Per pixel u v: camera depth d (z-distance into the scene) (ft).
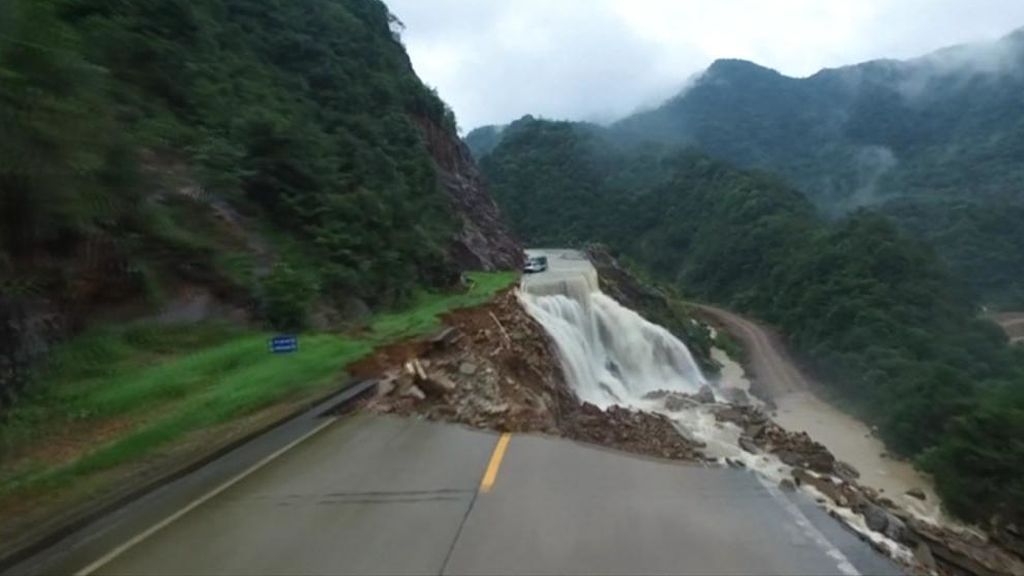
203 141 77.15
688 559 17.79
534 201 413.18
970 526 79.77
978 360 160.35
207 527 21.65
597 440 46.32
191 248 64.18
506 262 176.04
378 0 189.78
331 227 86.53
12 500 25.58
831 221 360.48
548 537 19.57
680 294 293.43
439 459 29.27
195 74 85.76
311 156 91.04
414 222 116.67
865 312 180.14
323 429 35.86
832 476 70.28
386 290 90.94
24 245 44.75
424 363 53.67
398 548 19.13
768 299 254.88
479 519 21.31
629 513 21.62
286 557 18.88
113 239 55.31
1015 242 309.42
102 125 50.83
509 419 39.37
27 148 40.83
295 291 69.31
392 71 165.27
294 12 137.49
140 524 22.34
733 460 53.98
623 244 377.30
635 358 126.52
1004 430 84.74
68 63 44.14
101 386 44.16
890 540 38.42
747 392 152.97
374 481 26.13
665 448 52.65
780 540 19.13
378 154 117.29
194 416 37.65
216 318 62.69
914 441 106.22
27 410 38.09
